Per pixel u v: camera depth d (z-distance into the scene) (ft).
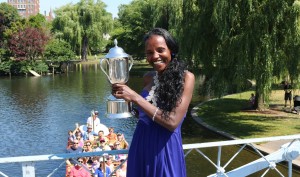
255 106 74.02
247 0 56.18
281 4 53.26
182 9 68.33
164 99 8.64
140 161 9.23
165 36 9.02
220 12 57.93
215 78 63.21
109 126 68.90
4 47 208.03
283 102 80.38
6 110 91.15
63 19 211.41
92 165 30.99
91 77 164.45
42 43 187.73
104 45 246.47
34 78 169.07
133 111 9.89
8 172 43.80
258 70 54.60
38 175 41.63
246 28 56.34
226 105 80.94
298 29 52.75
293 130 56.39
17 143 60.44
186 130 62.80
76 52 241.35
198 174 41.68
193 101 93.09
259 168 15.40
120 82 8.78
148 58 9.16
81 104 96.99
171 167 8.99
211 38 64.85
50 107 93.86
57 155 10.58
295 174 40.01
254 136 54.24
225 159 46.44
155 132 9.08
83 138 50.72
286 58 54.95
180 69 8.84
